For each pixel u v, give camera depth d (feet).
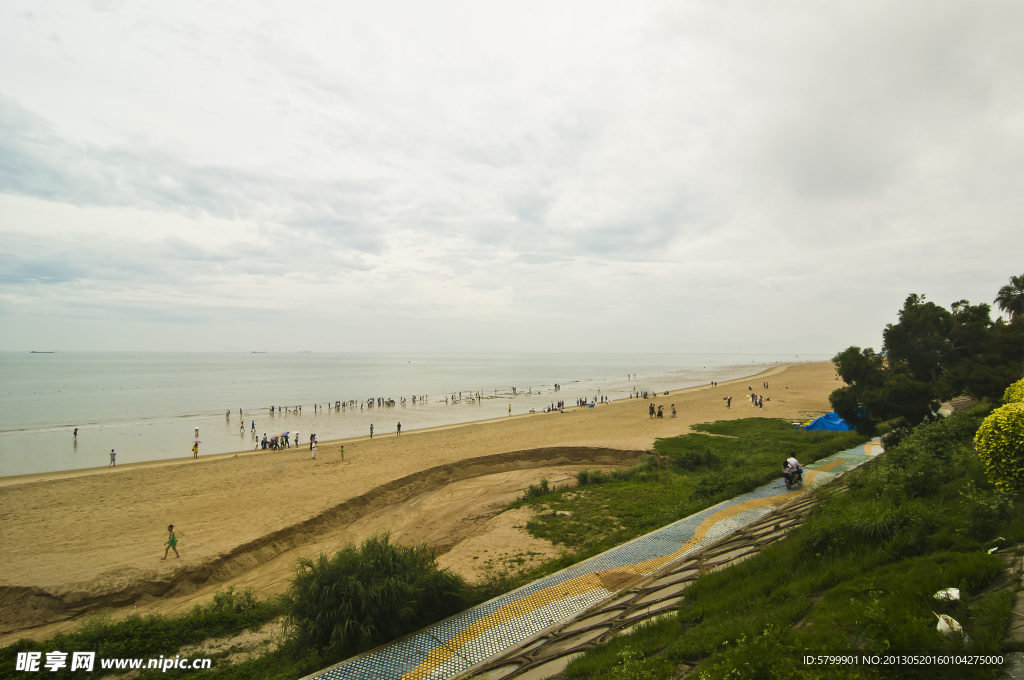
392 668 27.89
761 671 18.17
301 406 250.78
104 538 67.77
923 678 15.48
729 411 179.42
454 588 35.65
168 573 57.21
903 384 61.67
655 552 41.45
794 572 28.96
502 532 55.06
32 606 51.55
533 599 35.24
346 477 97.50
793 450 89.40
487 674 26.22
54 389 339.36
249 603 42.86
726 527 45.47
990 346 61.11
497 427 158.71
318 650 31.04
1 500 85.05
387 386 380.17
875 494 39.01
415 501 87.81
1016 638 15.66
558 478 86.33
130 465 114.32
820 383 297.74
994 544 22.88
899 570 23.34
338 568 34.04
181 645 35.27
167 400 275.80
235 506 80.69
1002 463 27.25
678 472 85.15
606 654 24.45
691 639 23.25
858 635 18.70
